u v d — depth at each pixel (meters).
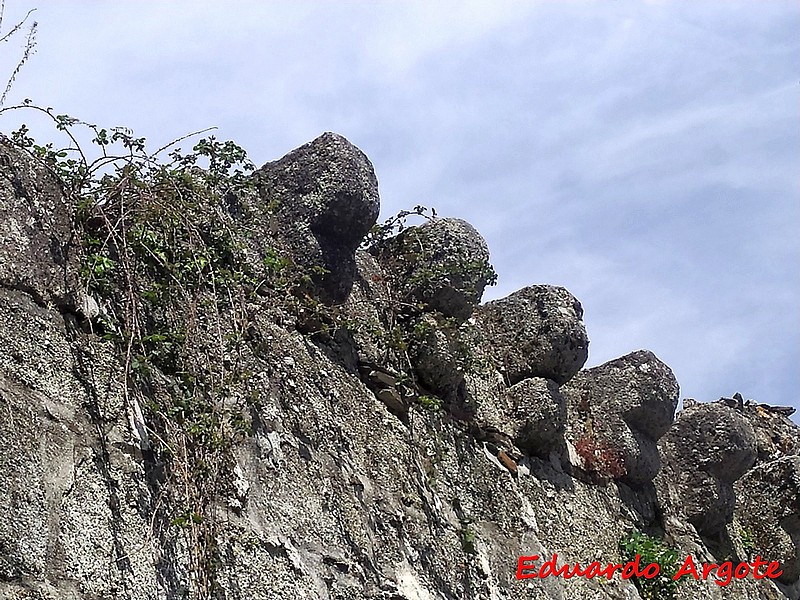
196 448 4.09
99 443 3.79
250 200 5.01
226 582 3.98
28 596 3.33
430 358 5.50
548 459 6.27
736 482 8.17
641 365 6.91
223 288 4.57
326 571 4.41
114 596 3.58
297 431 4.65
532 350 6.27
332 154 5.17
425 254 5.66
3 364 3.63
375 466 4.98
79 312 3.98
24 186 3.95
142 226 4.29
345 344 5.22
